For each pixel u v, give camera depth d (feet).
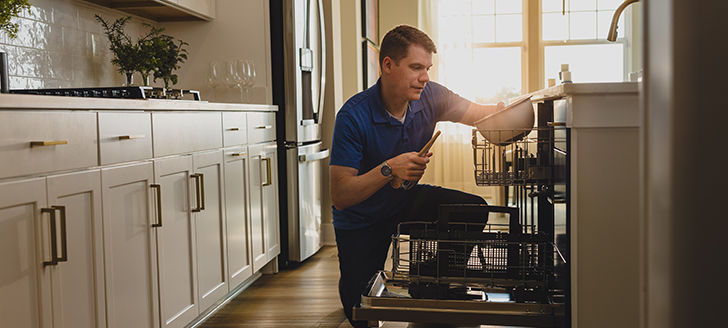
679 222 1.06
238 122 9.93
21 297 4.83
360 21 16.37
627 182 5.16
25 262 4.88
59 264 5.29
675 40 1.05
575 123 5.13
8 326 4.68
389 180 7.26
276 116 12.00
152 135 7.06
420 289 5.84
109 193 6.12
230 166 9.57
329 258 12.91
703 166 1.05
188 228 8.03
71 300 5.47
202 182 8.07
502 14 22.86
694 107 1.04
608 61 22.61
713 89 1.04
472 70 22.54
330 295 10.02
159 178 7.19
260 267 10.76
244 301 9.77
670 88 1.06
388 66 8.02
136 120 6.69
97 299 5.87
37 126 5.01
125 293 6.42
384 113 8.20
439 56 22.57
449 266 6.07
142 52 9.87
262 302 9.69
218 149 9.09
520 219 8.85
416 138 8.64
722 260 1.05
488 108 8.90
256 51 11.93
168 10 11.10
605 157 5.17
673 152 1.06
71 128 5.49
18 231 4.80
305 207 12.36
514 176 6.24
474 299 5.65
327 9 13.94
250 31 11.93
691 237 1.06
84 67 9.62
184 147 7.93
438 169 22.41
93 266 5.82
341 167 7.89
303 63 12.17
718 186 1.05
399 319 5.49
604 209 5.20
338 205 7.89
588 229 5.22
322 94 13.25
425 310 5.48
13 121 4.73
